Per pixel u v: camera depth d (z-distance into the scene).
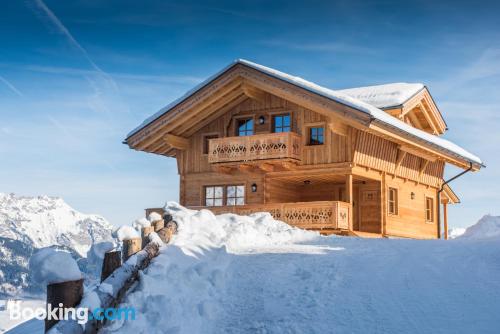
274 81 21.64
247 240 13.68
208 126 25.34
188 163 25.73
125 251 10.62
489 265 10.45
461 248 12.13
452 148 25.89
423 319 8.27
